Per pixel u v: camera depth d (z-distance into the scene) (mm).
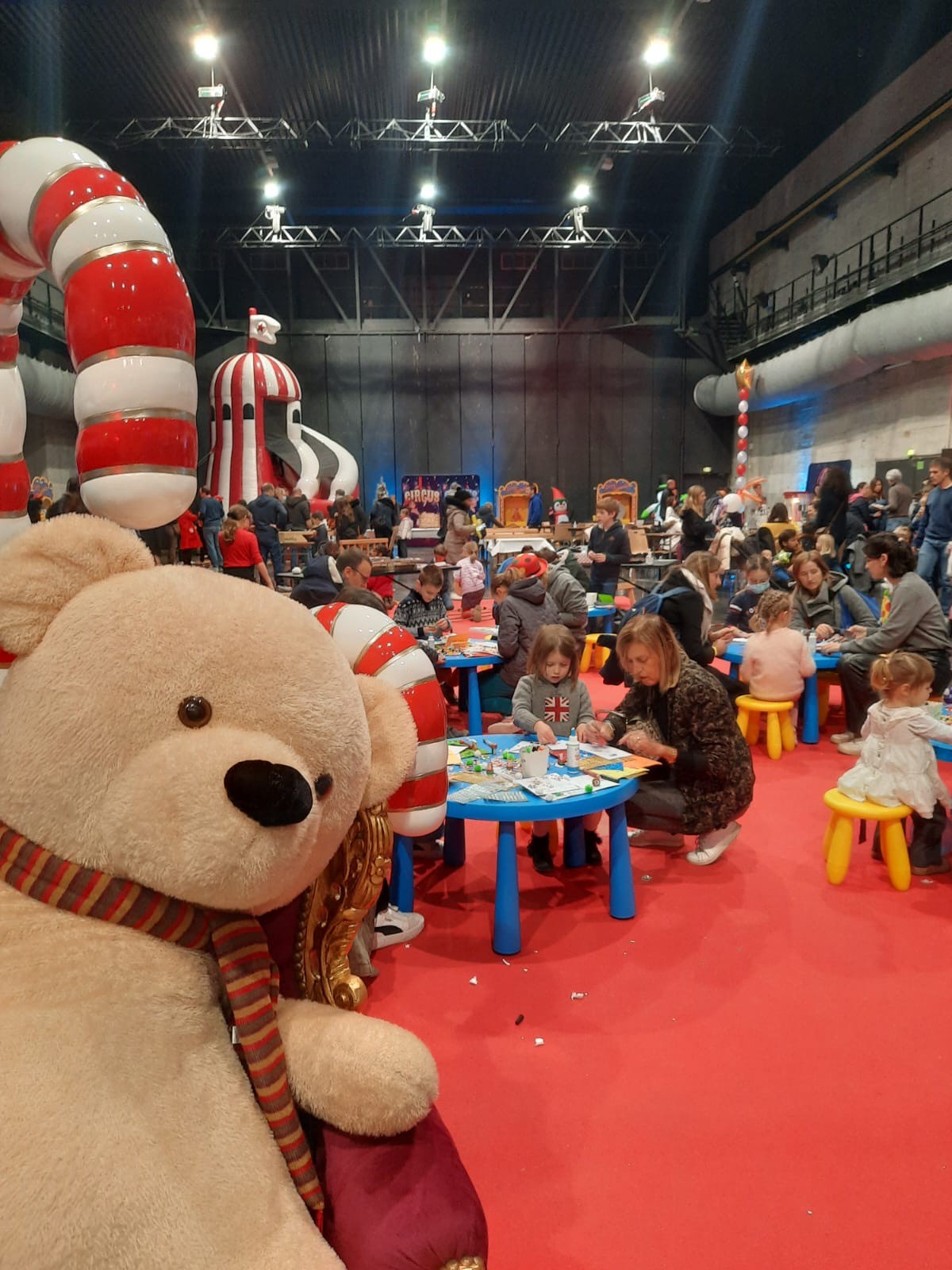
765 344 20125
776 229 19750
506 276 23344
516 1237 1811
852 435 17688
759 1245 1786
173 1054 937
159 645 940
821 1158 2035
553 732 3912
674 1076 2348
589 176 20031
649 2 13086
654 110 17016
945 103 13586
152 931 962
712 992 2760
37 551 994
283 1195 976
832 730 6078
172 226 21578
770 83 15906
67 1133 816
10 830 960
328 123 17266
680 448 23734
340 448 19234
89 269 1511
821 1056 2428
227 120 16281
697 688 3604
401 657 1687
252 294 22578
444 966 2951
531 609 5711
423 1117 1104
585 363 23453
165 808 878
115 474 1498
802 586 6586
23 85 15289
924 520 8336
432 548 21906
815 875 3658
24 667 967
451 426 23328
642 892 3516
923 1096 2254
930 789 3441
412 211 20812
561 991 2777
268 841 896
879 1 13070
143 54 14305
